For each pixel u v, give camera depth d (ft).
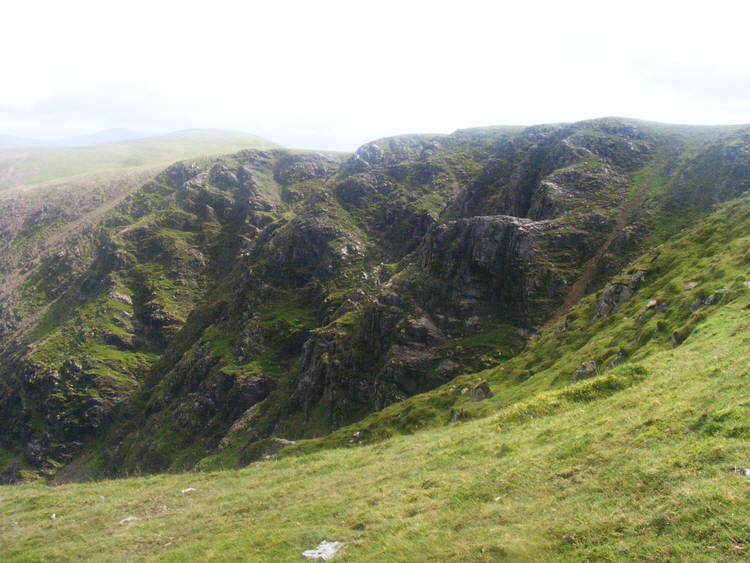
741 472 46.68
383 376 357.00
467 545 56.18
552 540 51.16
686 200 419.54
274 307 610.65
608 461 63.10
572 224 413.39
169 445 500.74
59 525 108.78
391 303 413.18
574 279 364.79
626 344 154.30
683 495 47.34
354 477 104.83
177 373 600.39
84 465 582.76
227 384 517.14
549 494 61.77
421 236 649.20
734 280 134.92
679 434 60.59
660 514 46.62
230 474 134.21
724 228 222.69
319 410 398.83
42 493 138.10
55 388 655.35
